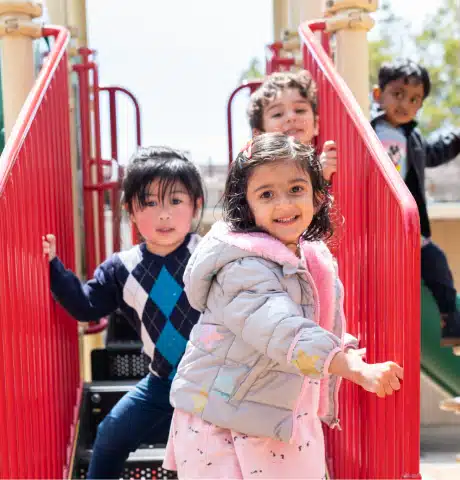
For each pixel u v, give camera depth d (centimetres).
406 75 358
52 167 253
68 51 337
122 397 275
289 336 160
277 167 179
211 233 188
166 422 249
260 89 307
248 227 186
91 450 276
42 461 213
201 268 182
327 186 235
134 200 247
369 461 204
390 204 184
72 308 241
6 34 275
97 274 255
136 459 269
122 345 315
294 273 176
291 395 180
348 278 227
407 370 171
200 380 185
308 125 293
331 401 201
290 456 182
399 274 177
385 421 191
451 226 430
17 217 191
